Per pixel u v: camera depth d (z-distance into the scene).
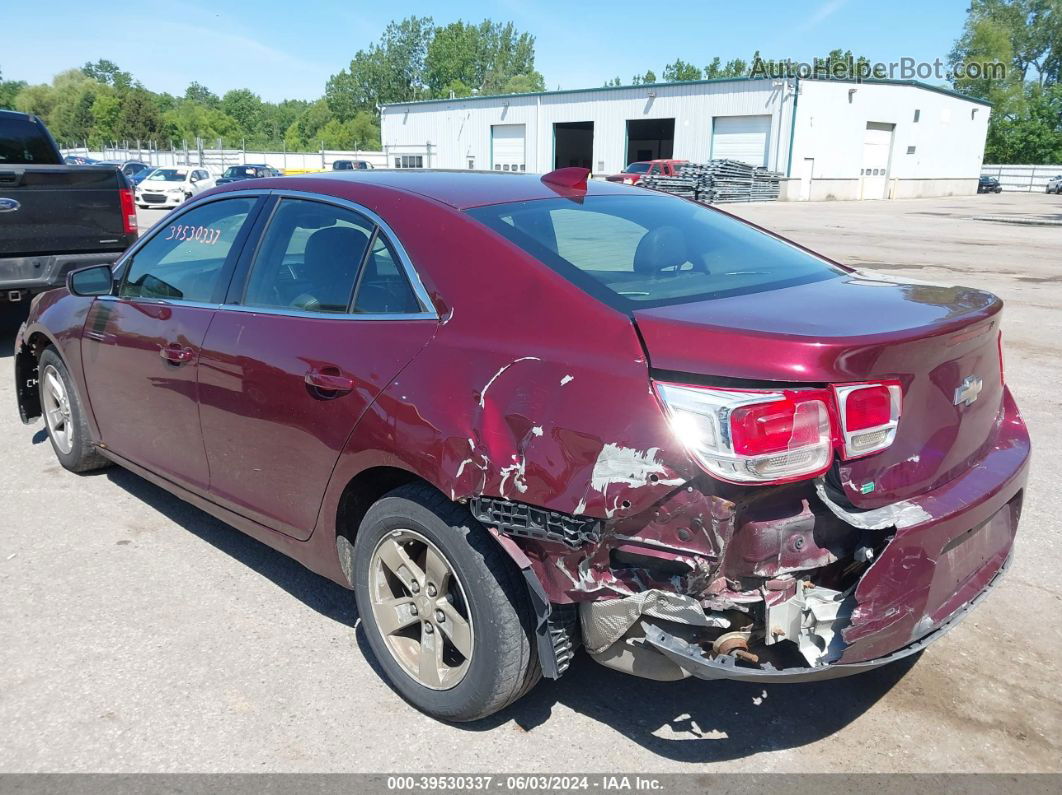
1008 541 2.91
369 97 123.88
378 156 63.47
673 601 2.29
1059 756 2.72
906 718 2.90
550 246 2.79
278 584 3.78
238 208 3.66
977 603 2.68
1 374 7.41
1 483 4.89
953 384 2.57
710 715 2.91
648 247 3.03
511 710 2.94
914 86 47.50
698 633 2.39
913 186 50.50
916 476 2.47
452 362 2.62
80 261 7.66
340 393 2.88
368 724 2.85
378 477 2.97
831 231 23.23
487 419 2.48
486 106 51.12
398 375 2.72
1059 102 74.44
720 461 2.17
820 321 2.43
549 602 2.44
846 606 2.34
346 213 3.17
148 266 4.05
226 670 3.13
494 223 2.87
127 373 4.00
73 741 2.75
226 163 62.22
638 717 2.90
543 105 48.41
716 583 2.31
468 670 2.68
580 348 2.43
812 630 2.33
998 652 3.28
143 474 4.18
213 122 125.44
